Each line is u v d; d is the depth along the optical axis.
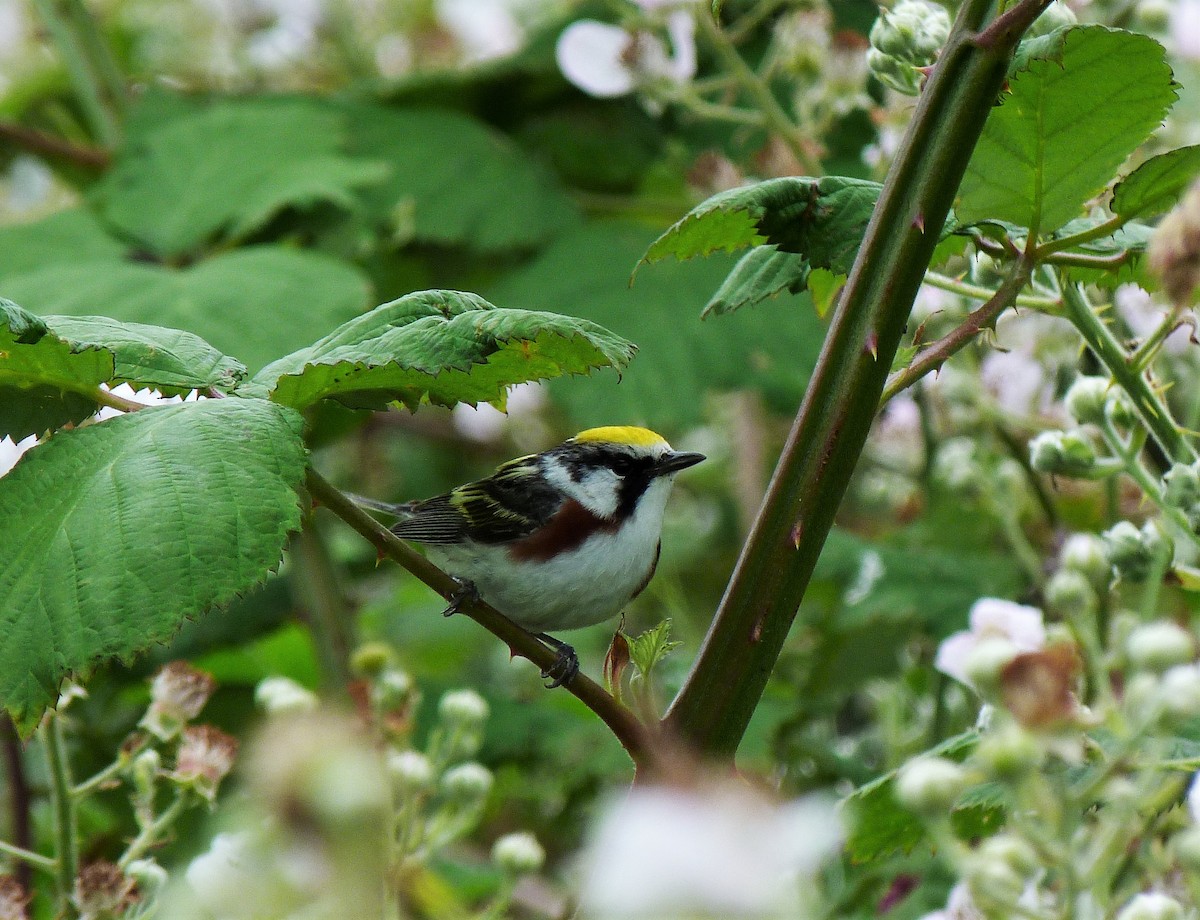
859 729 13.68
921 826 7.05
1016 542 10.50
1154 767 4.59
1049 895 5.76
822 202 6.51
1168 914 4.96
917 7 8.30
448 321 6.05
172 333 6.46
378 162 14.79
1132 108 6.31
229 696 13.05
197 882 5.78
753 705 5.68
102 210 14.61
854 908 9.70
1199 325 9.05
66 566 5.59
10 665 5.48
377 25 18.28
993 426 11.12
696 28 11.67
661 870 3.28
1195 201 4.69
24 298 12.80
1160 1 10.03
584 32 11.71
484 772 7.69
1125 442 7.80
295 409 6.22
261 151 14.49
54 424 6.30
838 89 11.17
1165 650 4.30
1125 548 7.10
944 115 5.62
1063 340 10.20
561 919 7.93
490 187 14.80
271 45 18.38
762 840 3.40
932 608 11.45
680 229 6.65
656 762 5.54
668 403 13.09
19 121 17.72
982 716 6.31
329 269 12.98
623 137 15.63
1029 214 6.54
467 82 15.83
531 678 14.48
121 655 5.39
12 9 17.67
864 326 5.64
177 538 5.56
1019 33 5.52
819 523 5.68
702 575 15.45
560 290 13.92
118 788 11.47
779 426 16.25
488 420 17.70
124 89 16.72
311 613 13.11
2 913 6.93
